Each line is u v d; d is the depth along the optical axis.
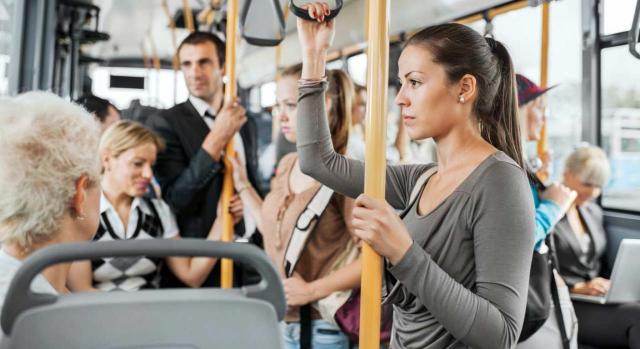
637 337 2.28
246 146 2.56
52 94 0.85
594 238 2.71
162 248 0.59
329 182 1.22
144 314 0.57
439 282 0.86
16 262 0.81
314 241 1.77
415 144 4.06
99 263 1.85
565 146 3.43
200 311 0.58
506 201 0.89
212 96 2.39
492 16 3.29
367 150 0.95
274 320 0.60
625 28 3.10
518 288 0.87
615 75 3.20
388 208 0.90
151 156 1.96
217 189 2.23
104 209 1.91
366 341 0.95
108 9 5.49
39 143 0.78
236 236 2.37
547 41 2.87
